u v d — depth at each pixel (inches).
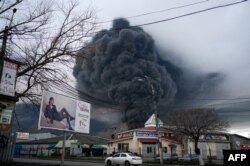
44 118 474.6
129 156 990.4
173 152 1870.1
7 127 550.6
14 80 585.6
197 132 1545.3
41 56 743.1
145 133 1910.7
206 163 1155.9
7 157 695.7
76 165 917.8
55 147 2320.4
